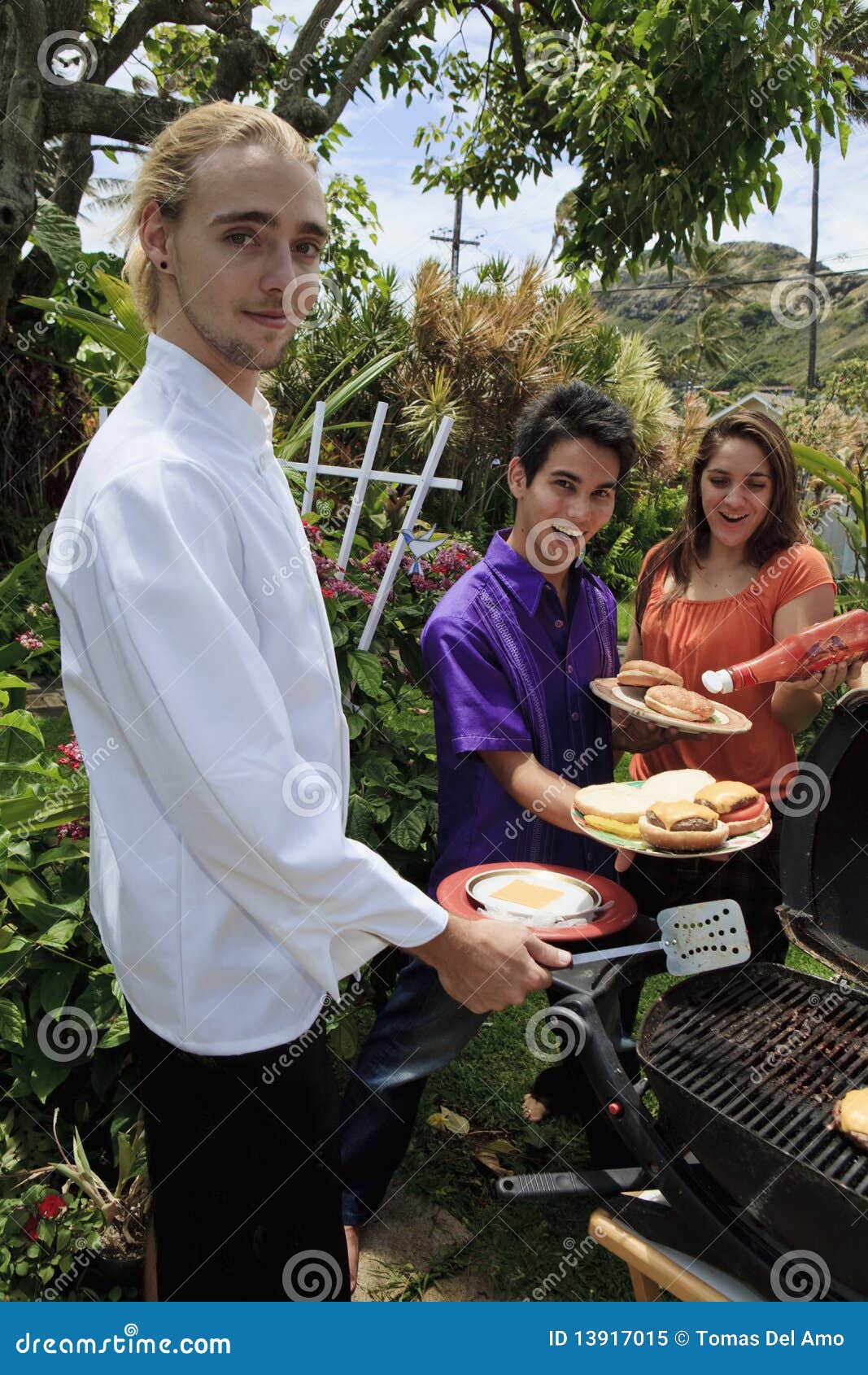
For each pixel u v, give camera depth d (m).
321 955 1.13
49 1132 1.96
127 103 5.05
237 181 1.09
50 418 7.89
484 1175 2.13
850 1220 1.08
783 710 1.94
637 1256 1.36
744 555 2.02
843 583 5.75
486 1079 2.44
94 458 1.11
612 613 1.95
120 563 1.03
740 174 5.54
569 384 1.75
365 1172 1.89
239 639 1.05
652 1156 1.29
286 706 1.18
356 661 2.54
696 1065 1.34
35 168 4.96
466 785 1.83
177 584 1.02
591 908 1.55
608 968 1.42
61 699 5.01
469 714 1.74
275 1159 1.23
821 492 7.79
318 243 1.19
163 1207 1.27
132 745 1.09
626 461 1.76
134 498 1.04
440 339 9.57
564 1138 2.24
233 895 1.10
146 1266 1.66
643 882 2.11
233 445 1.17
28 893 2.01
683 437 11.66
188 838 1.07
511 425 9.67
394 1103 1.86
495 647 1.77
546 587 1.81
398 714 2.90
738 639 1.99
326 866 1.09
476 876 1.66
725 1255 1.24
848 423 8.56
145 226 1.17
